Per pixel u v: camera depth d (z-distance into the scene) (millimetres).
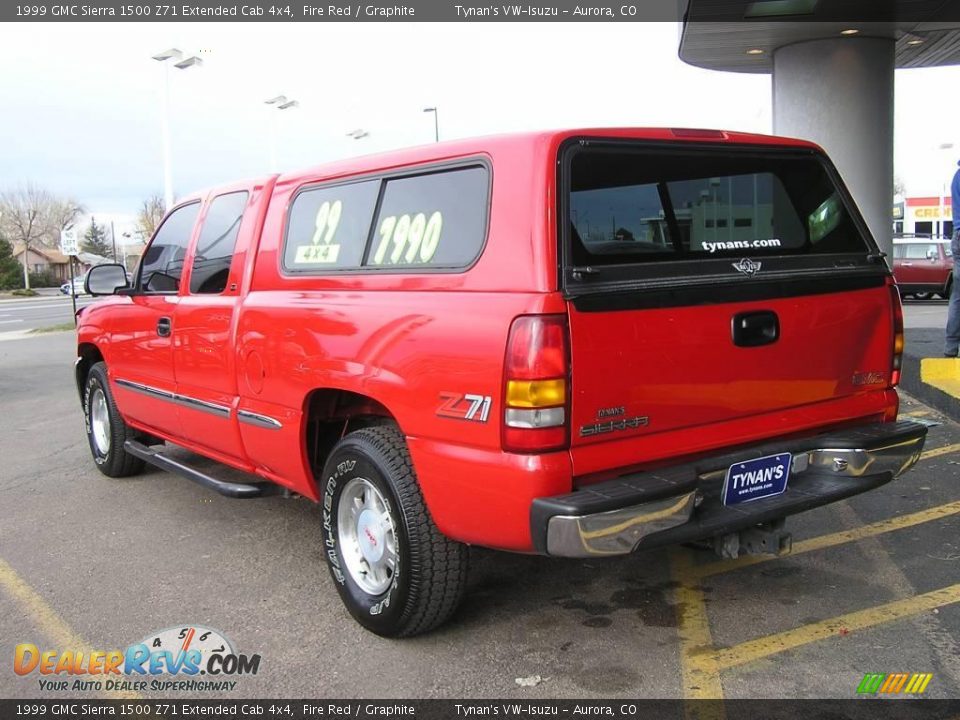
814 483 3545
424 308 3291
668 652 3467
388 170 3729
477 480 3061
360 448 3590
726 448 3363
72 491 6223
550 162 3041
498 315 2994
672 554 4547
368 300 3602
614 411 3027
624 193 3211
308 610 4004
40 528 5371
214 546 4930
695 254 3371
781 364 3482
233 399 4578
